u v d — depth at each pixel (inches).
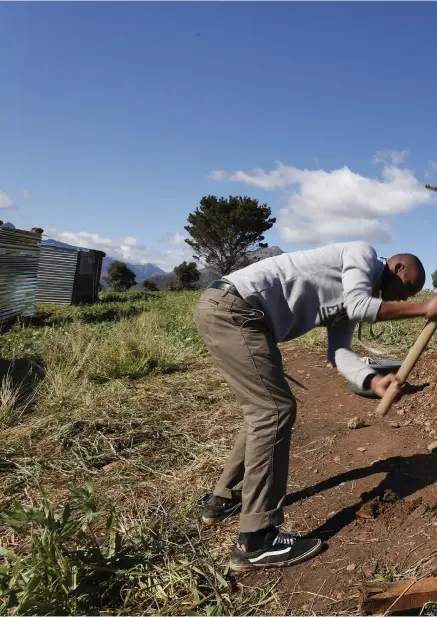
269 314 110.7
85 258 700.0
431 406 182.5
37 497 144.3
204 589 108.5
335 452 158.7
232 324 110.3
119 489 146.1
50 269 666.2
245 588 108.1
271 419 108.9
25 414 203.8
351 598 100.9
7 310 436.8
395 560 108.1
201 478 149.6
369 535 117.0
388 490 128.7
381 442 160.9
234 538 122.9
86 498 112.8
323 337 301.1
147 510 134.0
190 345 301.9
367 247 112.3
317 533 121.9
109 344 273.3
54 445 174.6
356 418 176.6
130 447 175.3
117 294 853.8
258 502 110.3
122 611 101.2
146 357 260.4
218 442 173.5
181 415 199.6
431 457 146.8
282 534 113.1
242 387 110.9
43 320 490.0
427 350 252.4
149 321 355.3
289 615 99.7
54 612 94.3
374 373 108.7
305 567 111.4
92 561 107.4
